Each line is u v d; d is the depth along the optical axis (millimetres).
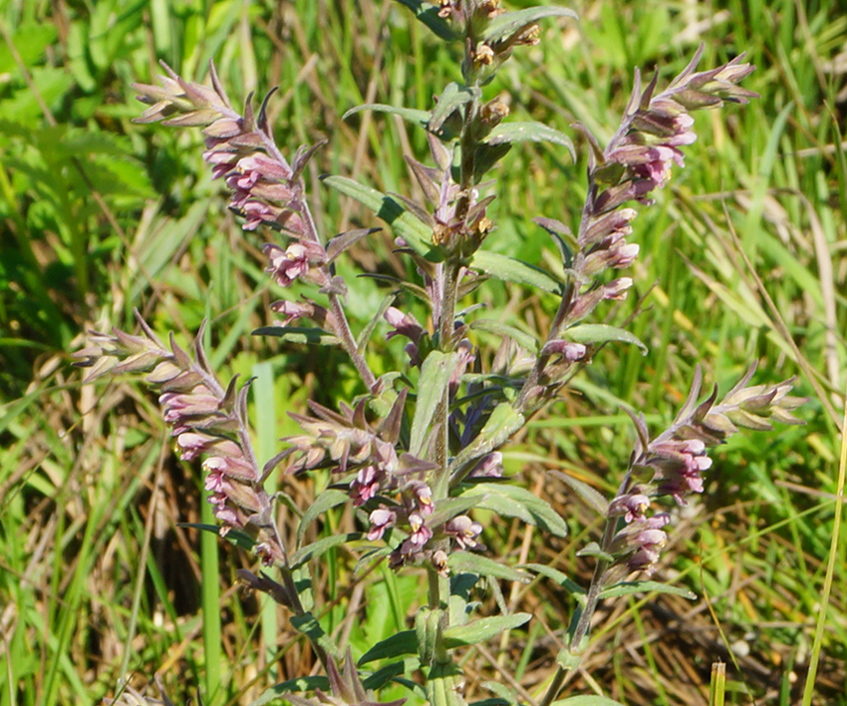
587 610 435
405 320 438
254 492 435
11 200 575
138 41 599
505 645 531
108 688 518
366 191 426
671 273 574
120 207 589
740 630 544
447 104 404
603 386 581
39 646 516
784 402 423
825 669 532
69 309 587
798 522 552
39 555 535
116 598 533
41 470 558
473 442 430
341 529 547
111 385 545
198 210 596
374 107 420
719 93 419
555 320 431
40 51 579
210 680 482
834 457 558
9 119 572
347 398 573
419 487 411
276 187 422
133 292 582
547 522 425
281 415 563
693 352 595
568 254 430
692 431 426
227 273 589
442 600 433
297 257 425
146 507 557
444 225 414
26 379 576
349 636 514
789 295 604
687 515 567
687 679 541
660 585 433
